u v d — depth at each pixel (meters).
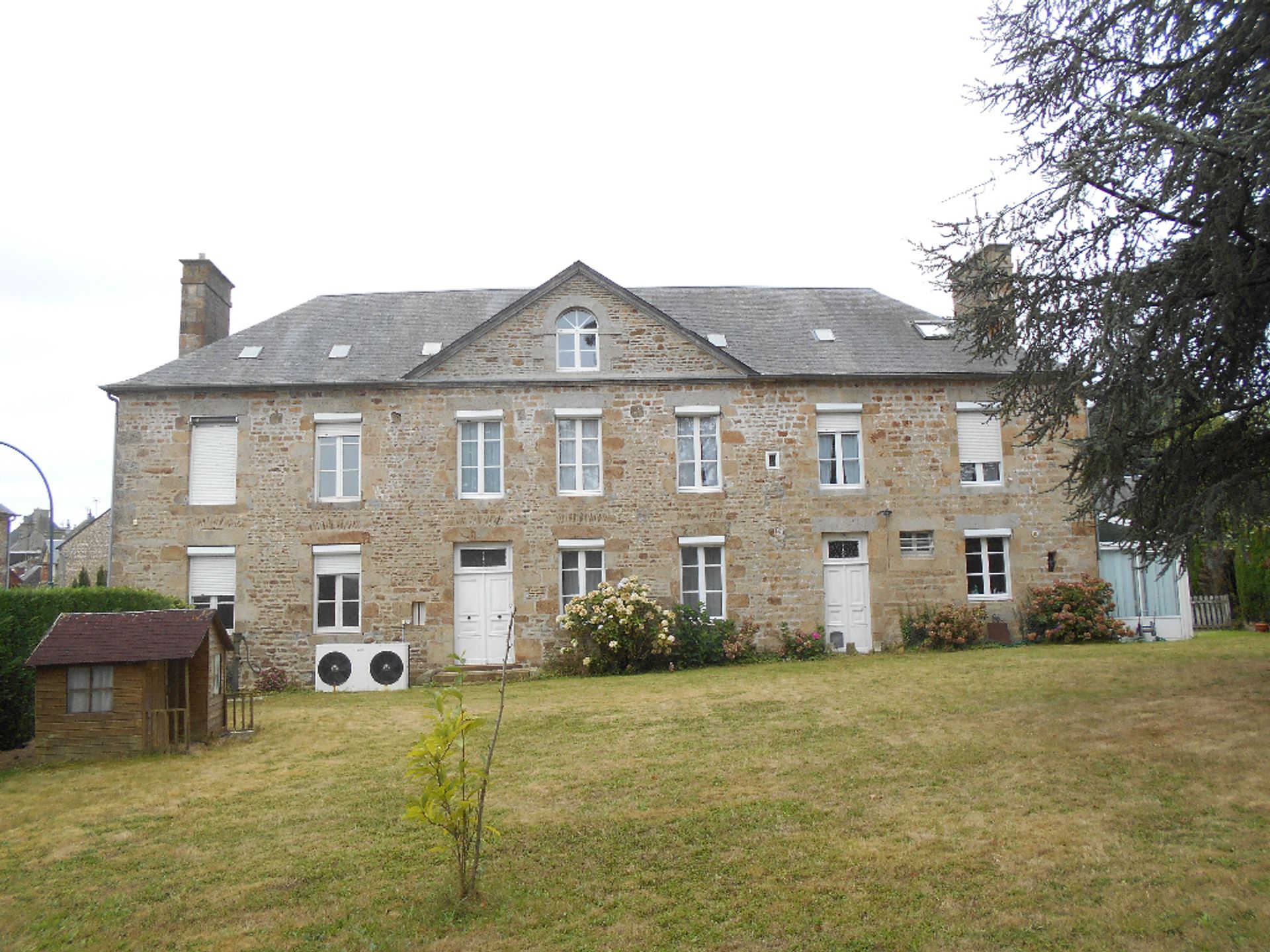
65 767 9.26
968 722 9.62
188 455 16.41
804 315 19.30
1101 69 9.19
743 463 16.81
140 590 12.51
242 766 9.16
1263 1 7.71
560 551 16.45
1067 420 10.48
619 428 16.75
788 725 9.98
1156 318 8.27
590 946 5.18
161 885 6.17
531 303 16.98
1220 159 7.53
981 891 5.65
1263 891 5.44
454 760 9.09
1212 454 9.53
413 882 6.08
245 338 17.98
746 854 6.36
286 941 5.33
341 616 16.25
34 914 5.80
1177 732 8.66
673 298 19.72
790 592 16.61
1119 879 5.71
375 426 16.52
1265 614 19.23
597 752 9.16
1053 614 16.66
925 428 17.22
